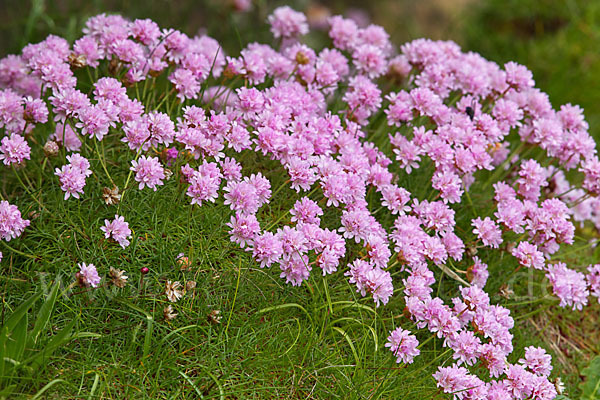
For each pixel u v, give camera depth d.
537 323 3.51
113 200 2.78
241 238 2.76
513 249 3.18
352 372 2.74
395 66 3.82
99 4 4.66
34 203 2.98
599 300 3.37
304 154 3.00
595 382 3.06
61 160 3.12
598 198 3.91
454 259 3.27
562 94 5.38
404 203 3.09
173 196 3.00
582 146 3.49
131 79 3.18
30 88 3.41
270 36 5.07
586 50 5.65
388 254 2.87
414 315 2.86
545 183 3.41
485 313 2.83
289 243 2.75
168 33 3.37
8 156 2.79
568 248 3.95
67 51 3.29
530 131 3.60
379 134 3.76
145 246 2.89
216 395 2.52
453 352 2.98
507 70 3.74
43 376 2.47
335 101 3.90
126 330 2.66
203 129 3.00
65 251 2.83
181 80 3.24
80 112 2.84
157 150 3.08
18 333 2.39
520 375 2.77
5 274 2.80
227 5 5.09
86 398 2.44
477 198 3.62
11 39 4.80
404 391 2.76
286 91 3.30
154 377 2.59
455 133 3.32
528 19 6.14
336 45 3.89
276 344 2.76
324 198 2.99
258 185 2.88
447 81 3.63
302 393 2.72
